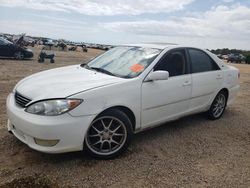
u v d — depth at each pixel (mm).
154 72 4207
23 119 3479
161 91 4449
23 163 3652
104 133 3875
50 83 3912
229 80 6098
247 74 19266
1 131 4641
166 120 4738
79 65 5223
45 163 3689
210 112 5910
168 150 4383
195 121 5914
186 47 5191
